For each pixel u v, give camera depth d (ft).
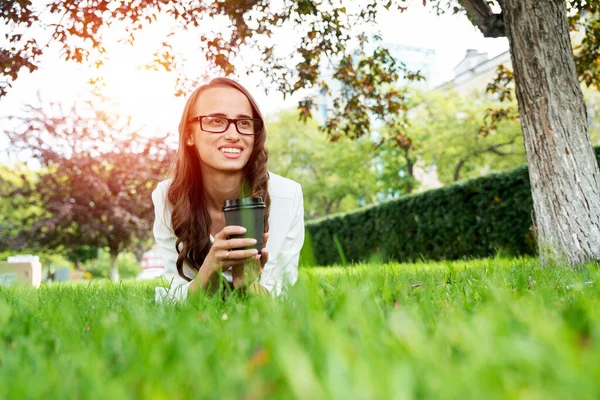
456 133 60.85
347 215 36.06
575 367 1.81
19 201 45.57
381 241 32.58
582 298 3.97
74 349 2.97
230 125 6.98
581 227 12.32
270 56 20.29
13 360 2.74
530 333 2.60
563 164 12.67
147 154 43.55
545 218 12.82
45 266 68.33
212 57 19.58
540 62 13.08
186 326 3.23
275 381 2.06
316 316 3.10
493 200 24.73
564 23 13.32
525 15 13.29
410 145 23.67
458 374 1.89
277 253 7.87
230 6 18.44
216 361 2.44
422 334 2.83
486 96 62.34
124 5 17.19
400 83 63.72
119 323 3.91
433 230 28.45
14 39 17.30
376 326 3.12
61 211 40.81
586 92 64.64
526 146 13.38
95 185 41.37
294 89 20.86
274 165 84.74
